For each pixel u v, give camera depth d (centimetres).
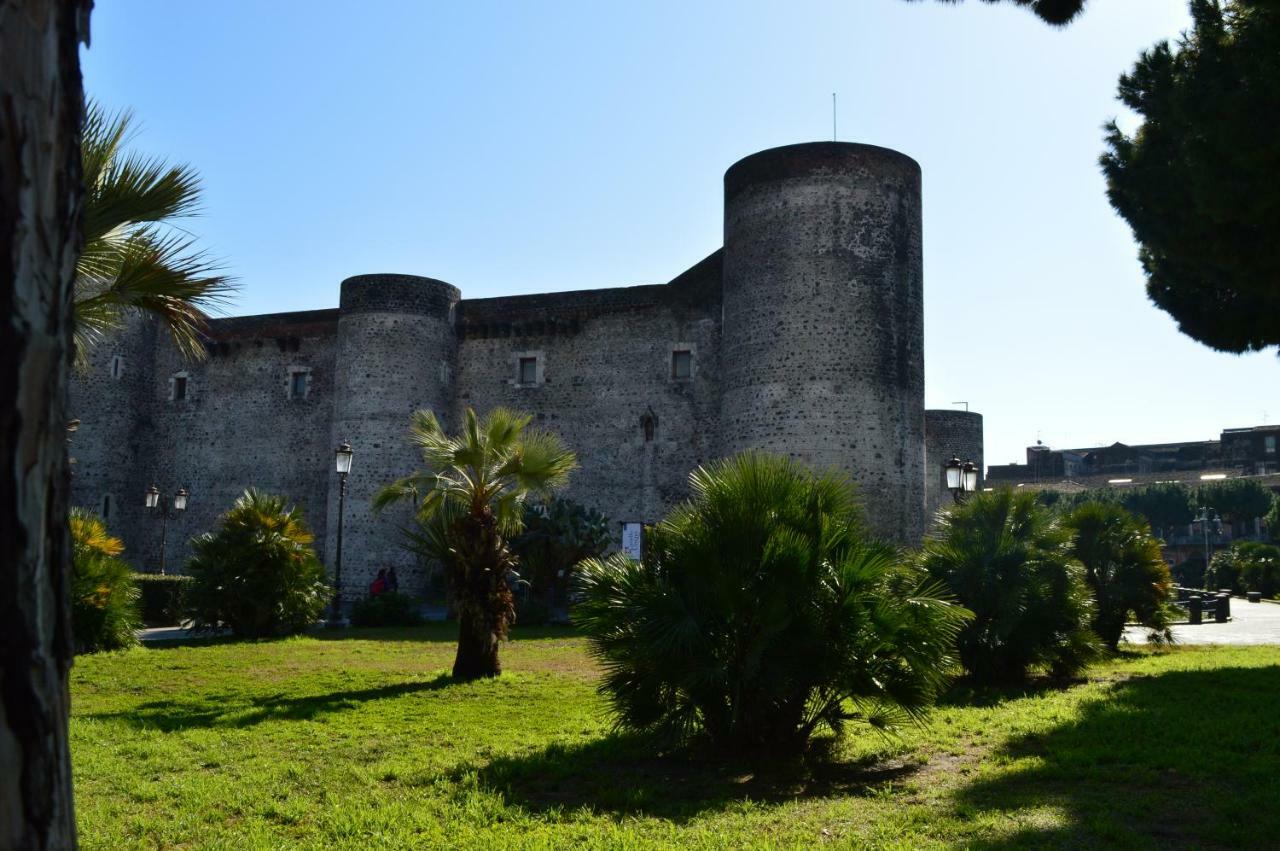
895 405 2564
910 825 589
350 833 580
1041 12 922
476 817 615
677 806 652
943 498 4166
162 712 1006
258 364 3712
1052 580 1295
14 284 194
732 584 761
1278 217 1104
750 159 2684
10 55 197
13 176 196
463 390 3431
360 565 3169
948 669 834
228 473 3688
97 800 656
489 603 1277
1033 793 661
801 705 806
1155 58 1270
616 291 3284
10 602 190
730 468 852
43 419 199
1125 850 530
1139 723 898
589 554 2433
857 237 2569
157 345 3888
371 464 3206
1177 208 1228
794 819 612
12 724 188
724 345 2736
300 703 1065
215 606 1853
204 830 589
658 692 796
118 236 826
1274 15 1087
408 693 1139
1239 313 1375
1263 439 8425
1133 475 8344
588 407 3266
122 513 3706
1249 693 1089
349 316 3316
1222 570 4606
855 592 785
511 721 960
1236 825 569
